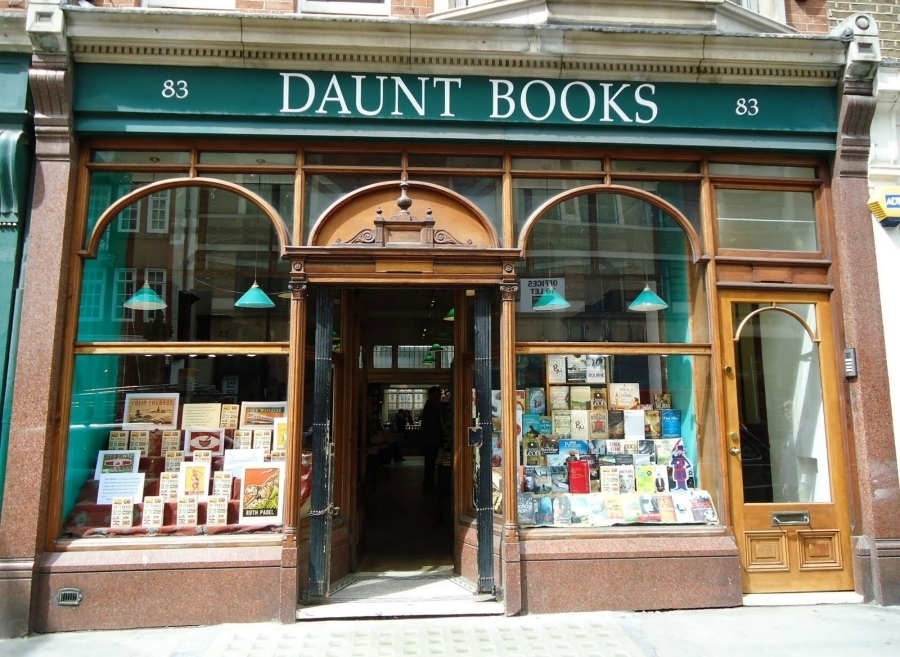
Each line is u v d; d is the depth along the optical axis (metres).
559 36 5.09
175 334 5.16
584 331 5.38
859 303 5.29
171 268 5.21
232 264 5.21
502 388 5.10
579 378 5.44
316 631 4.44
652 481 5.36
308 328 5.16
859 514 5.19
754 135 5.40
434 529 7.61
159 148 5.14
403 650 4.09
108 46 4.88
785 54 5.28
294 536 4.73
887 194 5.36
